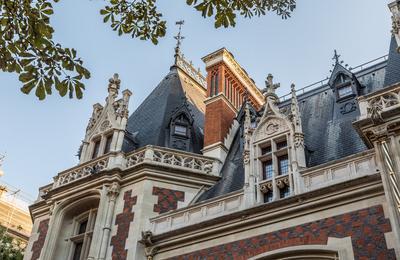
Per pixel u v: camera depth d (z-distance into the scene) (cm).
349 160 1481
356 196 1384
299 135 1689
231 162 2116
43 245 2002
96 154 2219
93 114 2408
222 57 2631
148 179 1923
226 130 2306
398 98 1420
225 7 1006
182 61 3058
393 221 1206
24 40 887
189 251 1622
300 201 1466
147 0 1021
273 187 1605
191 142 2302
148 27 1025
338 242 1333
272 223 1498
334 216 1391
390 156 1320
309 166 1747
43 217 2198
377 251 1254
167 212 1788
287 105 2394
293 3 1066
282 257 1409
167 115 2431
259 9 1052
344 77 2131
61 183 2155
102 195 1936
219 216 1595
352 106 1962
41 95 887
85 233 1952
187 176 1980
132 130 2472
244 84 2745
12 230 4056
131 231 1775
